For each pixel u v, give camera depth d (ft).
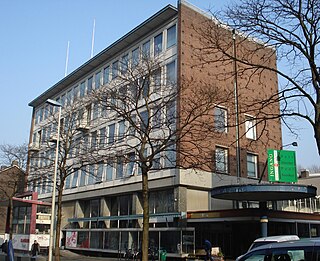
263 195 83.20
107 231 119.24
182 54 106.52
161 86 81.35
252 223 97.35
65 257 113.80
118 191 122.83
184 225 95.50
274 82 121.29
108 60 141.90
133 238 109.09
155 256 95.04
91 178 138.10
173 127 93.20
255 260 24.80
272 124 124.06
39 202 125.80
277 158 103.91
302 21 42.34
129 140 116.47
